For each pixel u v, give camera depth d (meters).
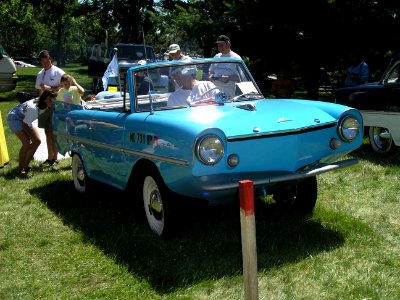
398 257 4.52
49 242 5.14
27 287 4.21
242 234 3.15
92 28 38.78
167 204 4.85
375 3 13.23
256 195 4.80
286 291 3.94
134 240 5.02
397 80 8.30
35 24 63.44
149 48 17.41
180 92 5.50
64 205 6.32
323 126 4.89
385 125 8.25
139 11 29.58
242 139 4.40
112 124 5.55
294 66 14.78
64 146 6.99
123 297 3.98
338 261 4.45
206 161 4.27
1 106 16.39
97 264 4.59
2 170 8.16
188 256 4.63
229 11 13.84
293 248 4.73
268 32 13.92
